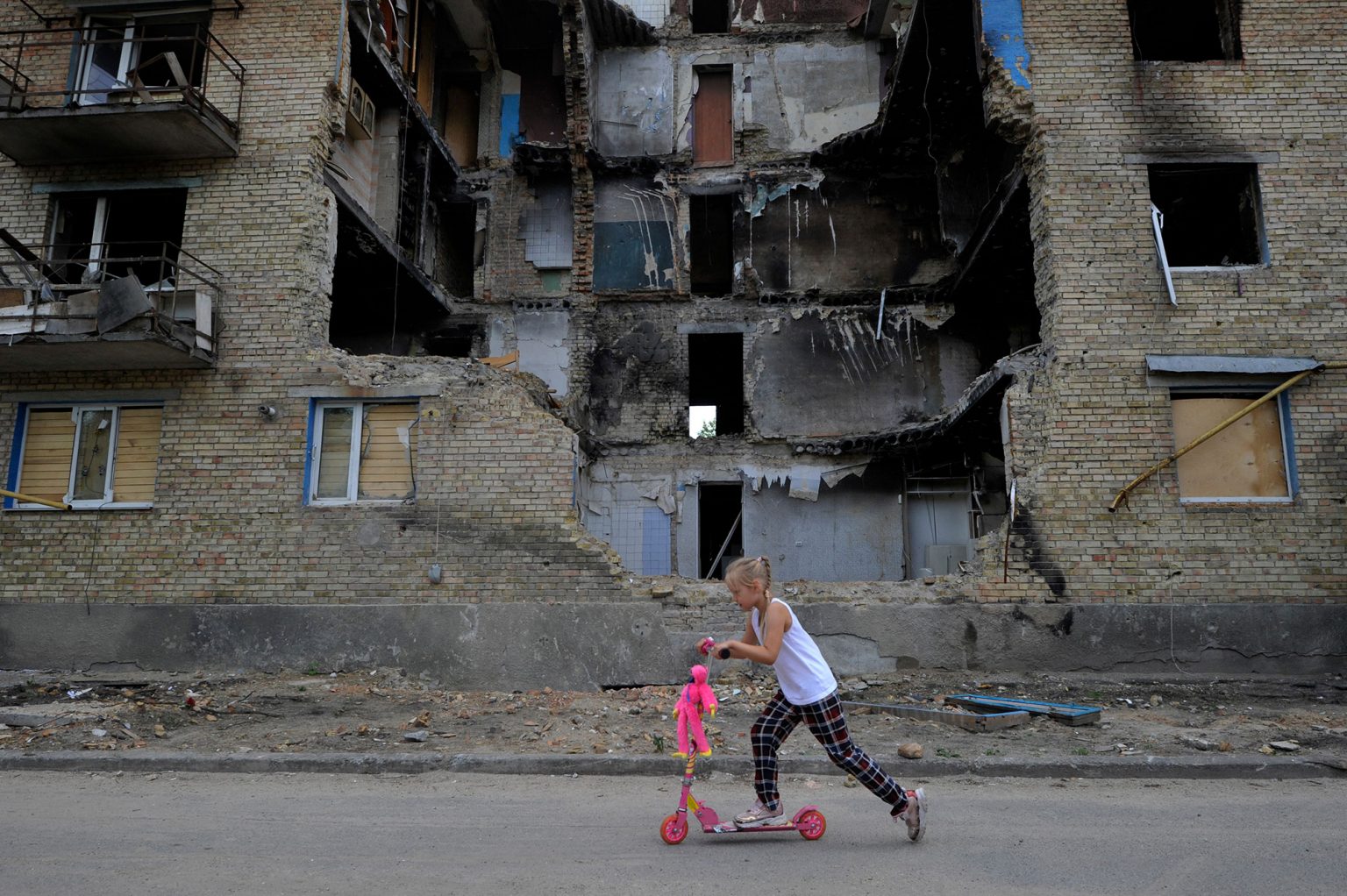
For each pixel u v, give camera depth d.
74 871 4.29
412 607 10.68
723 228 19.30
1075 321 10.72
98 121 11.14
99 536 11.16
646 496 16.33
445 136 19.09
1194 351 10.59
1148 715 8.38
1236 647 10.02
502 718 8.36
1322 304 10.62
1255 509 10.27
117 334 10.34
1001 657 10.21
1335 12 11.27
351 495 11.19
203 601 10.89
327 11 12.34
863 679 9.99
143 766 6.95
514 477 10.96
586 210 17.66
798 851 4.49
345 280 15.59
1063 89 11.24
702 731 4.74
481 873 4.18
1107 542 10.32
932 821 5.09
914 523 16.05
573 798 5.91
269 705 8.95
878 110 18.06
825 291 16.83
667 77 18.58
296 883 4.07
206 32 12.27
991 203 13.51
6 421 11.53
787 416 16.45
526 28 18.86
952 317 16.64
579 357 17.08
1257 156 10.96
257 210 11.78
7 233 10.89
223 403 11.33
